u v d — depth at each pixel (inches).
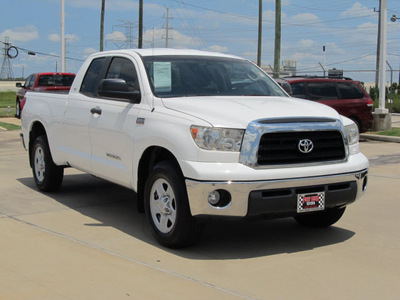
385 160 458.3
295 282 169.9
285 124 188.9
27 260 185.8
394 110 1314.0
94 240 211.6
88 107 253.6
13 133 692.7
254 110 196.1
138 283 165.3
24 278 168.6
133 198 294.5
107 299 152.6
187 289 161.0
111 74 249.9
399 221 252.7
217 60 250.7
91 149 252.1
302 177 188.9
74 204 277.1
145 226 235.5
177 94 221.6
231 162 183.5
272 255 197.8
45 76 858.1
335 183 198.4
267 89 248.2
